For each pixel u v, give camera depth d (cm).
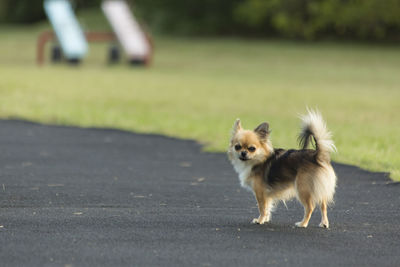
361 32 6106
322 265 675
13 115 2108
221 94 2967
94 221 852
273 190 850
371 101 2775
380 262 689
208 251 717
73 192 1049
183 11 6938
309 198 826
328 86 3456
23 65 4209
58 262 669
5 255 691
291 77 3950
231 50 5550
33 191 1052
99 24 6756
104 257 688
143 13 7175
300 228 833
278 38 6531
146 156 1449
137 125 1955
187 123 2014
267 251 721
